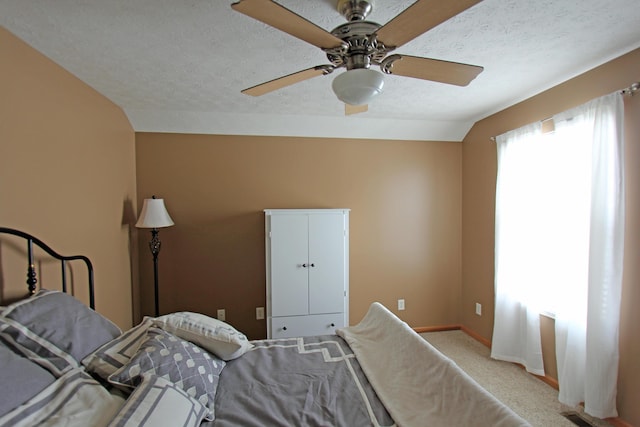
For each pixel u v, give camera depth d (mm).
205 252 3219
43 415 997
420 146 3576
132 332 1570
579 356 2145
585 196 2127
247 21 1524
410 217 3580
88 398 1112
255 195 3283
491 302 3197
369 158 3484
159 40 1690
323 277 3047
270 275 2988
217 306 3250
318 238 3033
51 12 1423
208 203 3211
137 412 1039
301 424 1251
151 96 2525
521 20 1554
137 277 3082
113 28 1566
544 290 2527
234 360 1762
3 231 1440
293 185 3350
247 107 2852
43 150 1790
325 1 1376
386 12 1465
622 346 1966
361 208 3482
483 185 3277
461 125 3453
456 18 1522
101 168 2438
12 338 1203
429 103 2811
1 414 933
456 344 3281
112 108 2633
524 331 2723
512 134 2750
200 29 1591
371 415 1307
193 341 1672
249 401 1396
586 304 2115
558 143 2332
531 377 2631
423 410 1274
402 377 1491
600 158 1977
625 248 1954
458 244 3680
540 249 2531
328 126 3289
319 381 1557
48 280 1808
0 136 1499
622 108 1891
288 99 2654
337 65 1420
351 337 2010
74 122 2094
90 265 2053
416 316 3625
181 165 3156
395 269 3570
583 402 2193
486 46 1817
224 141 3223
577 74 2219
